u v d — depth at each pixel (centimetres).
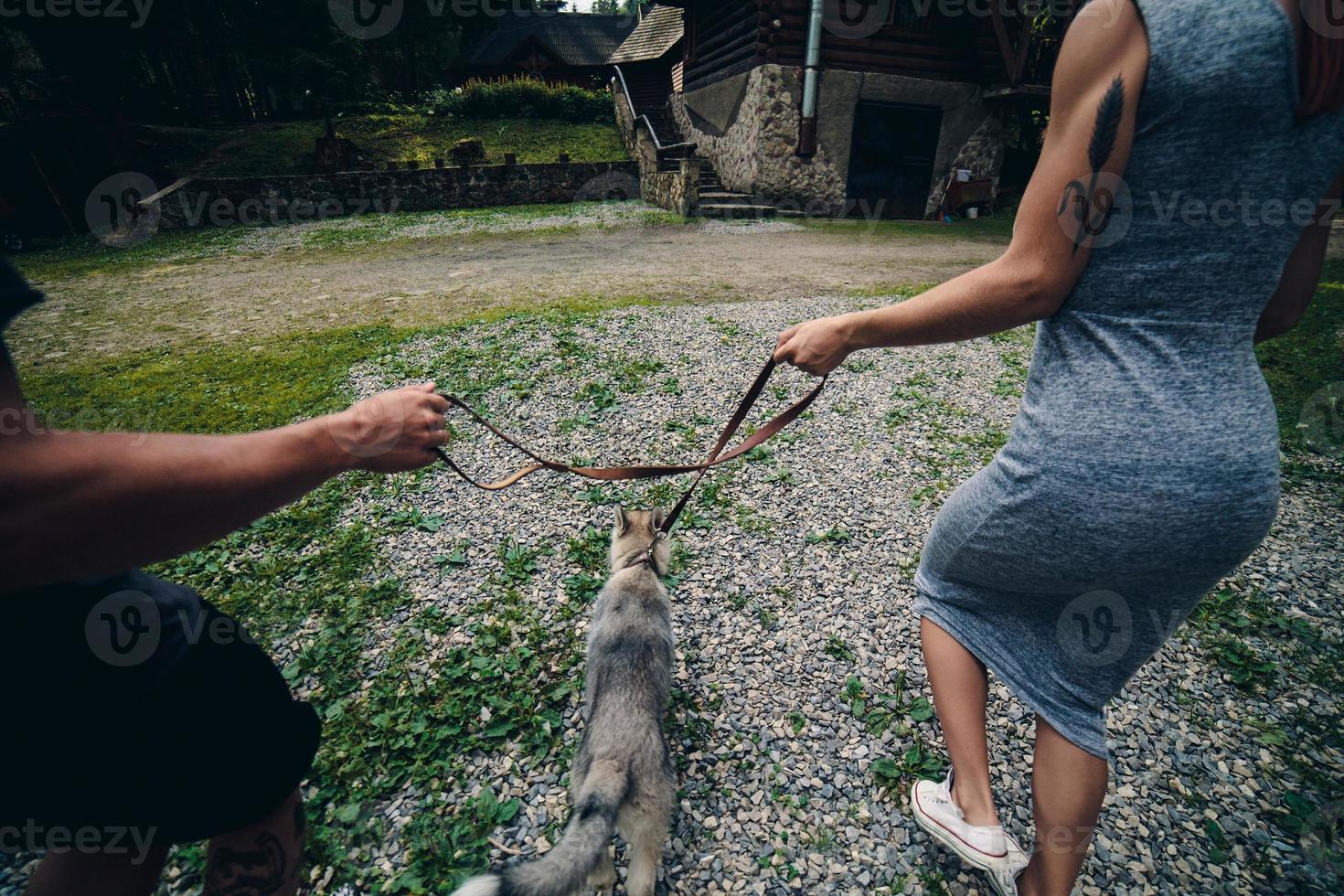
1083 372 119
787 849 191
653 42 2581
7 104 1528
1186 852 185
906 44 1451
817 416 471
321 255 1201
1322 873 179
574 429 459
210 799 105
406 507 375
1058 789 140
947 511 154
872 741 224
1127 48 103
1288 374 504
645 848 175
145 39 1964
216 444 81
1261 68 95
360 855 190
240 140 2005
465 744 224
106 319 802
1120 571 120
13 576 68
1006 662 149
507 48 3331
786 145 1484
